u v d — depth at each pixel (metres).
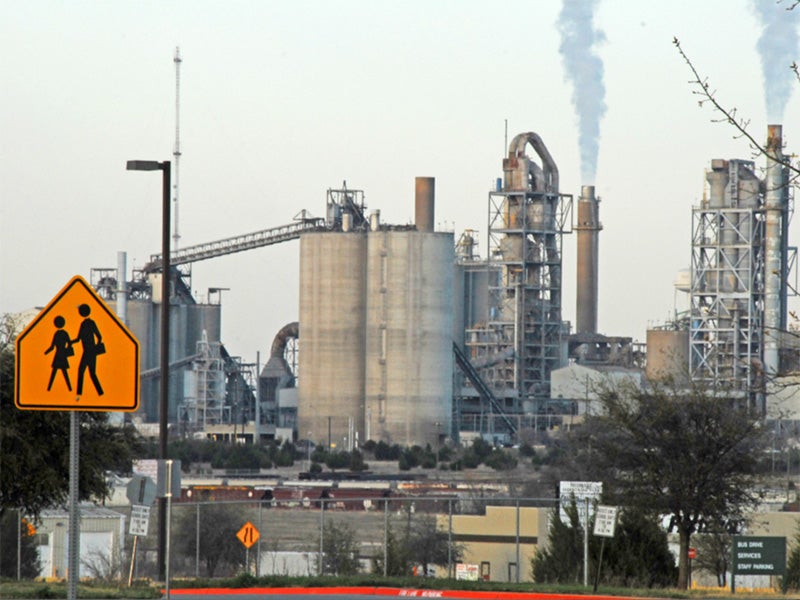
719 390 166.00
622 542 160.50
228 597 134.12
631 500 162.75
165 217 144.75
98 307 42.84
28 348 42.28
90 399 42.56
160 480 95.94
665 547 163.62
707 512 164.12
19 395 42.09
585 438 178.38
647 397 167.50
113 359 42.84
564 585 146.25
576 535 160.38
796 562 161.25
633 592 138.62
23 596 119.81
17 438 152.75
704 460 163.62
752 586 172.12
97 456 160.00
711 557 179.62
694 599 134.12
